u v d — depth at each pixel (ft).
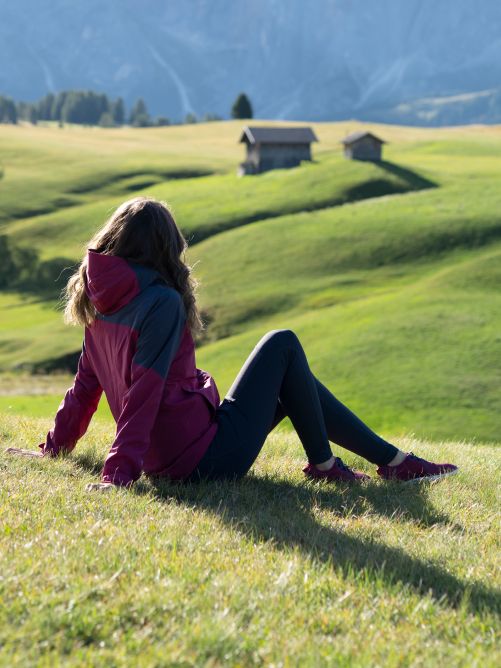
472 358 167.63
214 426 16.14
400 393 155.63
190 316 15.83
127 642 8.81
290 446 23.90
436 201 296.51
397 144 460.14
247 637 9.12
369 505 16.60
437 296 205.36
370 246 258.57
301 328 199.31
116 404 16.17
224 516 14.35
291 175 358.64
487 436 138.62
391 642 9.51
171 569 11.05
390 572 12.25
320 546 13.29
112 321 15.34
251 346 197.36
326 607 10.44
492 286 209.15
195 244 283.38
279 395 17.15
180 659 8.52
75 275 16.15
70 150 460.14
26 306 272.31
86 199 371.35
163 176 405.18
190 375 16.06
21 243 315.37
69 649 8.63
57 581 10.12
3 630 8.74
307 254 258.78
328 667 8.67
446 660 9.18
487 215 270.87
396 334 182.70
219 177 396.78
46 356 220.23
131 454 15.19
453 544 14.40
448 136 498.69
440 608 10.98
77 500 14.21
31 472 16.19
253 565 11.70
